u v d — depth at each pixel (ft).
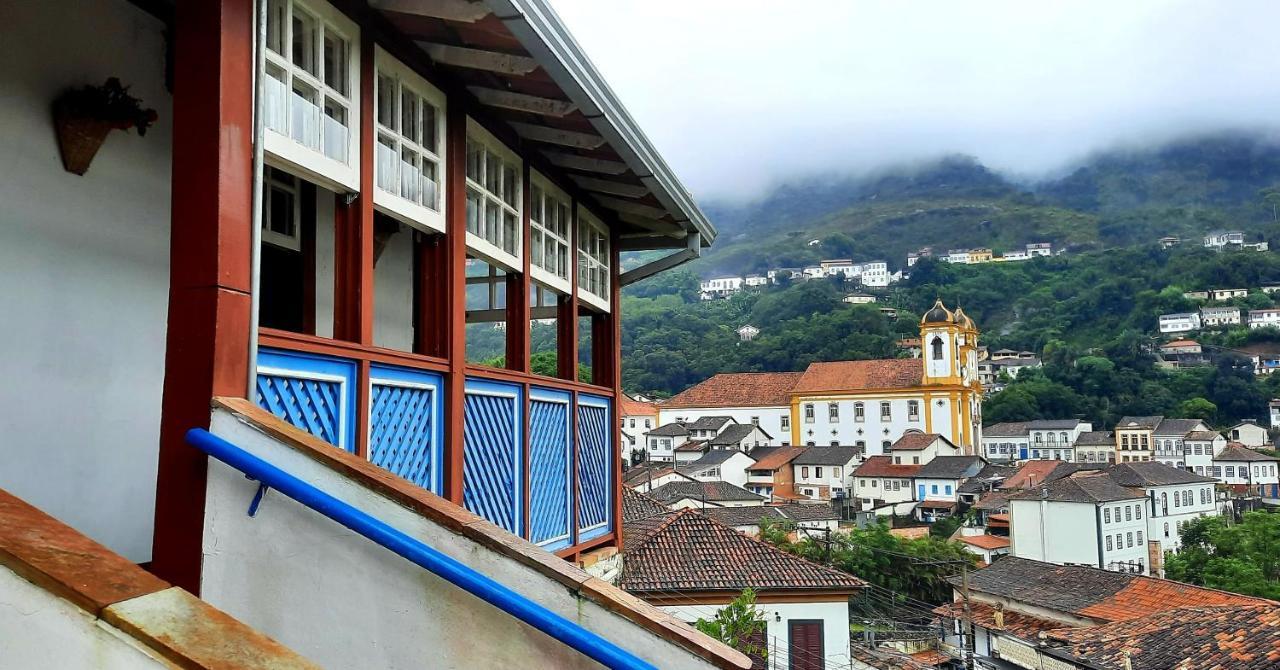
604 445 25.44
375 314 21.57
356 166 12.51
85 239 12.54
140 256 13.55
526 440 18.58
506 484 17.65
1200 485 184.44
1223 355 385.70
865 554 117.19
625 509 61.41
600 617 9.28
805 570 44.75
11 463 11.33
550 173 21.07
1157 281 467.52
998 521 167.73
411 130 14.46
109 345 12.89
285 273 18.98
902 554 113.39
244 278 9.67
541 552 9.75
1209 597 78.95
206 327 9.26
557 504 20.94
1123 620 72.38
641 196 23.26
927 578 115.24
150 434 13.58
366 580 9.09
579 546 22.24
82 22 12.57
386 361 12.82
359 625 9.06
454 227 15.39
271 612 9.10
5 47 11.39
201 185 9.43
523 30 11.92
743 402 255.70
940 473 200.44
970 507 191.01
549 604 9.33
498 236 17.87
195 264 9.36
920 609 110.73
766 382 261.85
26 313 11.62
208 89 9.50
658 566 44.73
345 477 9.23
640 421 271.28
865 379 240.12
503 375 17.51
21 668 5.04
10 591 5.11
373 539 8.24
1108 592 87.76
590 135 18.38
